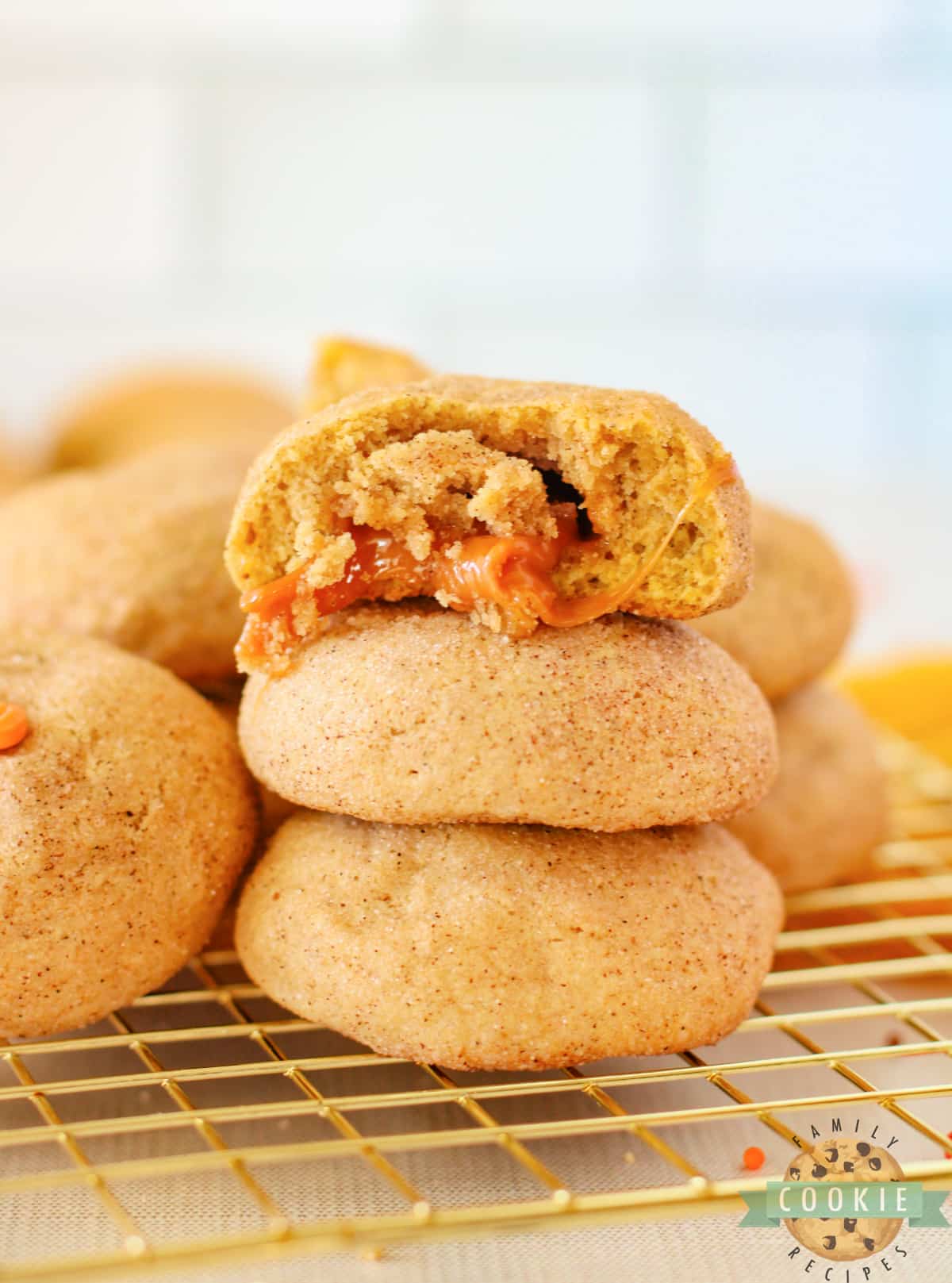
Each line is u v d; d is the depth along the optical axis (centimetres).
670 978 26
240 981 29
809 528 34
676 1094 27
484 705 25
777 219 82
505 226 83
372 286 85
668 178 82
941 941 31
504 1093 24
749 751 26
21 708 27
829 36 79
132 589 31
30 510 33
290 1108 24
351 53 80
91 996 26
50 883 26
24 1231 24
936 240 82
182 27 79
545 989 25
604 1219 22
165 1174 25
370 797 25
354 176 83
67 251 83
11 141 81
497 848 26
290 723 26
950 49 79
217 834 27
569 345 85
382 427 26
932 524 71
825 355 85
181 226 83
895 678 42
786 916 32
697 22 79
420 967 25
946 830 36
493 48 80
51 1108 24
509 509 26
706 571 26
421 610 27
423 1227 22
